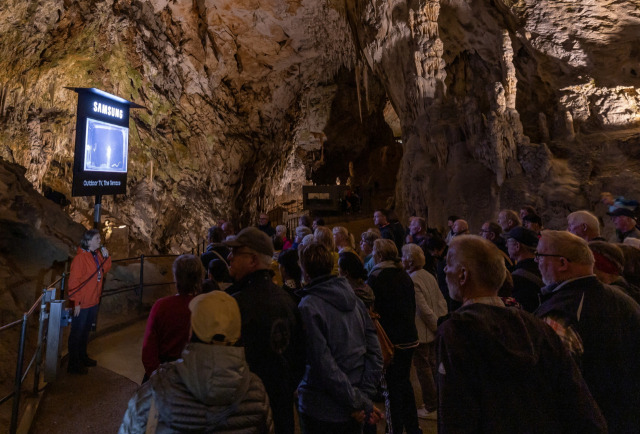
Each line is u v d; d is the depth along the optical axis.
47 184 16.70
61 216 6.97
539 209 8.25
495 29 11.21
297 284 3.03
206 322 1.36
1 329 2.79
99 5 16.20
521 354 1.36
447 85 12.53
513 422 1.34
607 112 9.42
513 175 8.91
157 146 20.02
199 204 21.05
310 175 26.80
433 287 3.67
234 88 21.94
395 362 3.08
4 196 6.04
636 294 2.20
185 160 20.77
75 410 3.70
